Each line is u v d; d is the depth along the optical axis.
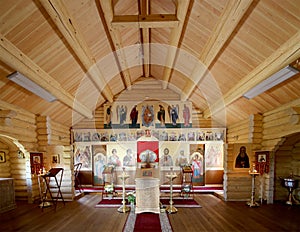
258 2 2.69
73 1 2.97
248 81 4.10
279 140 5.14
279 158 5.97
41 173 5.91
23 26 2.87
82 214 5.03
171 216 4.85
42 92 4.25
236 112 6.40
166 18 3.56
